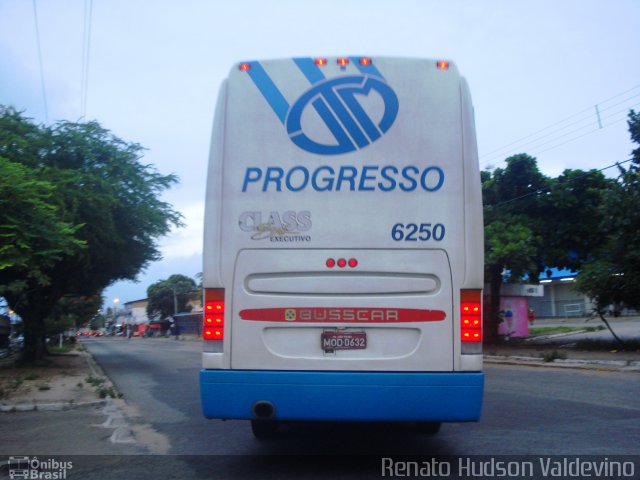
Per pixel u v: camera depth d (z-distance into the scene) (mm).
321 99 5965
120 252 22016
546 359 17297
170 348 42219
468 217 5777
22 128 19172
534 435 7609
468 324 5656
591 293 19016
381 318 5672
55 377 17891
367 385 5570
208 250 5859
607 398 10531
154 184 22188
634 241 17672
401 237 5758
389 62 6016
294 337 5719
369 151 5867
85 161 20266
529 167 23156
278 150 5918
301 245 5781
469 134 5910
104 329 143125
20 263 11750
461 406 5527
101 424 9547
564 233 22375
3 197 11531
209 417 5672
